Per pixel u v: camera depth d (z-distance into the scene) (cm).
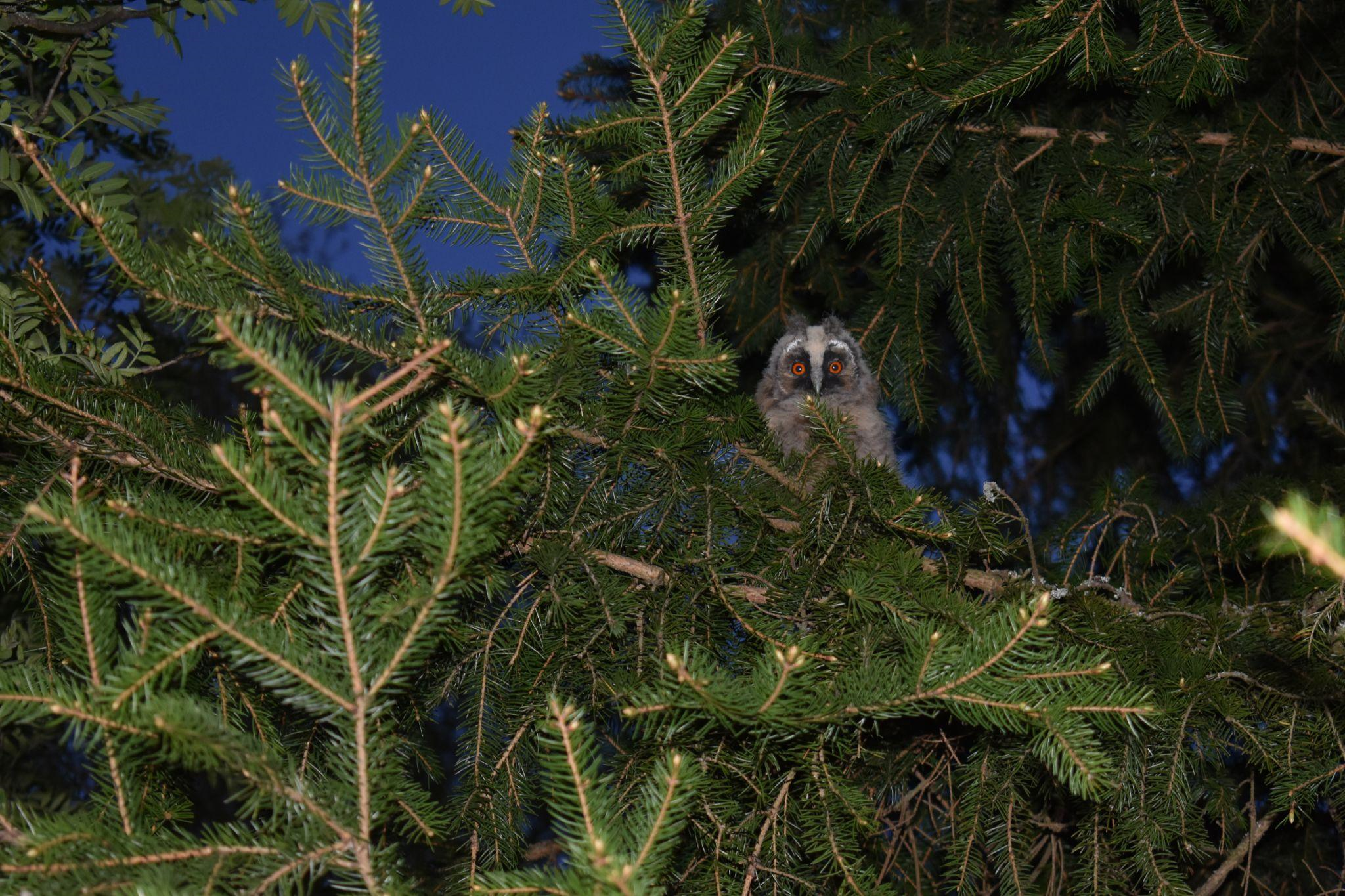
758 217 527
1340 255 403
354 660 174
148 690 173
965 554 305
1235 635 307
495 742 293
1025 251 409
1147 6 339
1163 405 423
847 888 254
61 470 260
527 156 278
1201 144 413
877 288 504
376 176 242
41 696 172
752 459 318
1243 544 381
